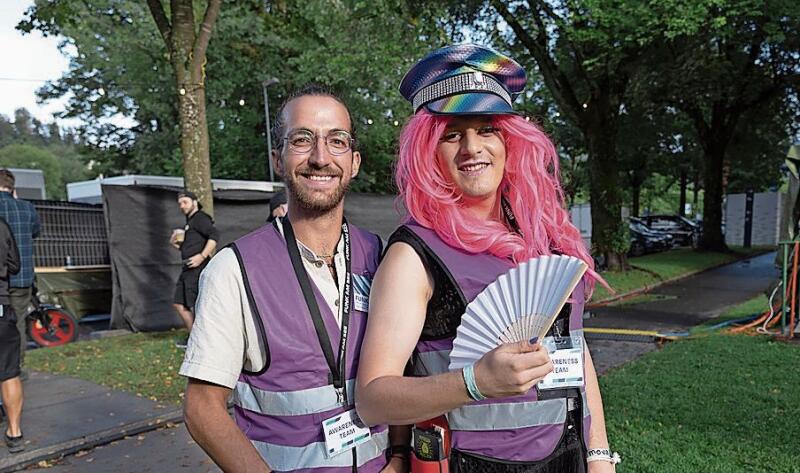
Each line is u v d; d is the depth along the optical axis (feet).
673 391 14.37
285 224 4.85
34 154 184.14
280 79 59.36
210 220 20.22
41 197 40.52
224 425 4.30
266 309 4.42
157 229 25.90
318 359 4.47
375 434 4.66
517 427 4.21
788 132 60.95
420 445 4.41
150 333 24.91
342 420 4.46
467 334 3.91
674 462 10.21
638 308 30.04
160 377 17.63
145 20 53.83
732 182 94.17
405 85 4.82
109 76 64.08
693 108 57.36
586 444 4.68
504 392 3.37
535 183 4.82
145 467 11.68
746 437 11.23
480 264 4.28
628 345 21.15
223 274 4.48
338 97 4.97
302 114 4.70
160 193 26.02
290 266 4.64
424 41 37.55
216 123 61.52
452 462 4.28
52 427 13.50
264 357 4.45
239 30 53.83
